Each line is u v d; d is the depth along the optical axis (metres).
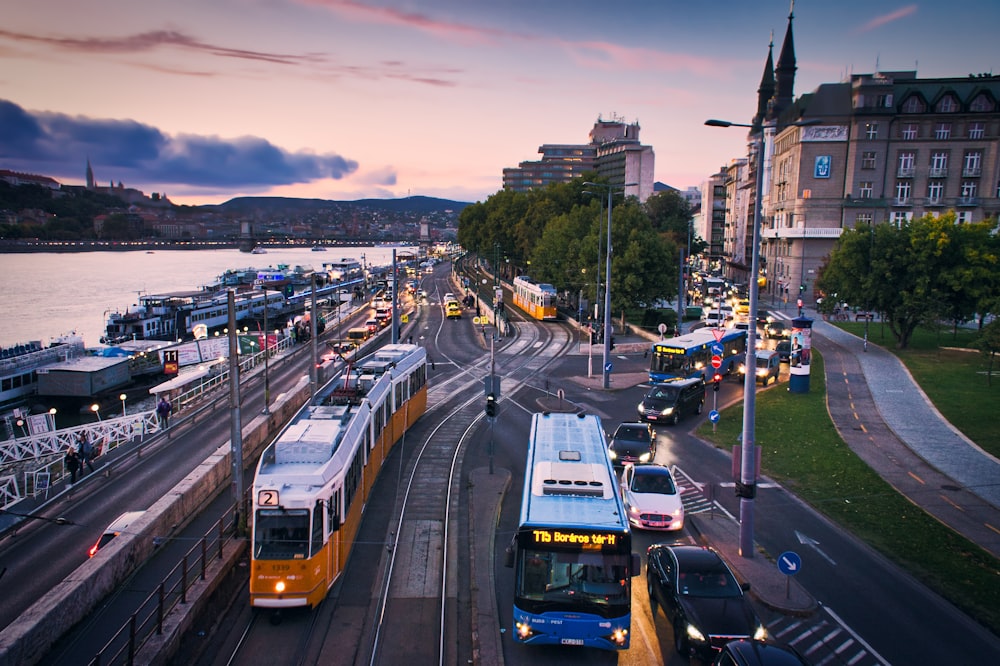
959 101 85.50
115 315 78.00
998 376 44.03
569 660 14.48
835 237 89.56
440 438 31.86
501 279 136.62
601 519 14.59
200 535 20.64
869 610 16.23
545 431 20.77
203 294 94.00
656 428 33.41
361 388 25.47
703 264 178.88
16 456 35.06
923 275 53.38
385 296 109.94
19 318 107.12
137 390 57.44
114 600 16.39
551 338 65.06
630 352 56.69
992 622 15.59
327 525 16.36
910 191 88.06
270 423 32.44
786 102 110.62
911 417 34.62
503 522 21.88
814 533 20.78
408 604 16.91
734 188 149.25
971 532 20.72
